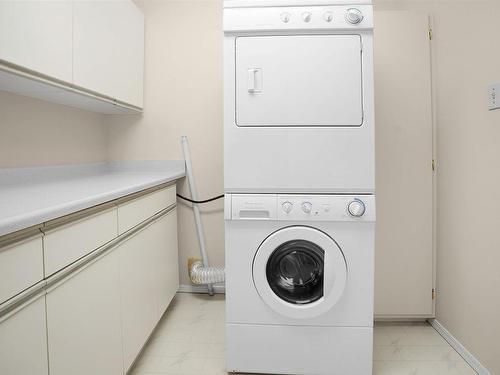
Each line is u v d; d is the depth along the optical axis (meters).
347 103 1.46
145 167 2.44
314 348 1.52
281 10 1.47
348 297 1.50
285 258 1.59
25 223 0.79
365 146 1.46
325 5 1.47
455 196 1.79
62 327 0.97
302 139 1.48
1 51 1.07
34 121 1.67
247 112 1.49
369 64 1.46
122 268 1.40
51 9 1.32
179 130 2.44
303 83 1.47
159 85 2.43
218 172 2.45
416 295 2.02
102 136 2.38
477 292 1.60
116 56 1.91
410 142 1.97
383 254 2.01
